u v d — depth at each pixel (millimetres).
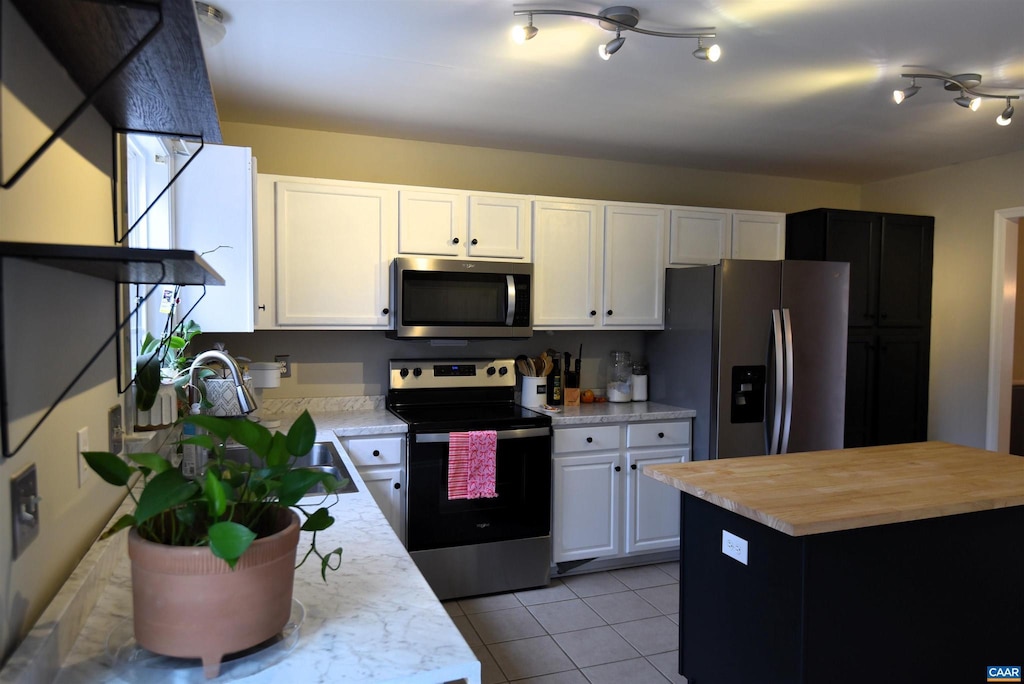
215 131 1340
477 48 2363
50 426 961
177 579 819
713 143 3629
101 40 861
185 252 777
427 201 3252
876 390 4035
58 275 976
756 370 3398
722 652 2068
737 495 1913
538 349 3848
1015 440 4555
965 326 4039
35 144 865
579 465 3328
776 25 2174
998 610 2094
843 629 1815
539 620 2895
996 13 2074
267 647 928
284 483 891
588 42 2307
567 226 3531
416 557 2977
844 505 1812
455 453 2990
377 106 3016
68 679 847
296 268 3041
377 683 857
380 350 3525
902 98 2600
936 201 4207
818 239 3891
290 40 2301
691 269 3559
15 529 806
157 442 1844
